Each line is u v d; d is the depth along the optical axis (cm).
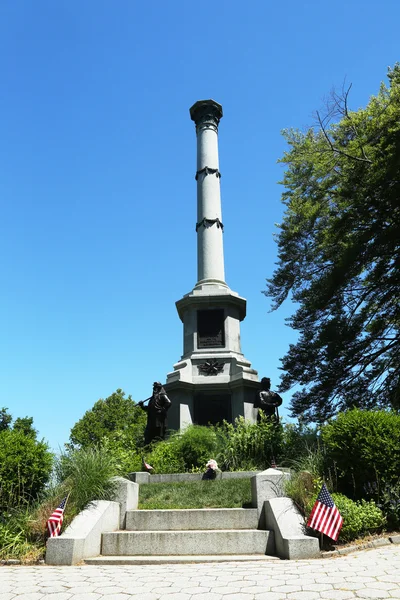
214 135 2759
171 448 1481
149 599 497
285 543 755
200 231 2498
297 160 2066
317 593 487
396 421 936
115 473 1026
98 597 512
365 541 786
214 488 1115
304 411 2234
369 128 1852
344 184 1958
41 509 883
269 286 2439
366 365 2177
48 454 980
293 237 2308
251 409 1973
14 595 528
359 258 1928
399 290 2005
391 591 478
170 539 839
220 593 511
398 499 866
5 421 3856
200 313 2252
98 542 842
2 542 814
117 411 4909
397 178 1762
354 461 909
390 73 1881
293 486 918
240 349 2223
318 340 2103
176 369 2111
